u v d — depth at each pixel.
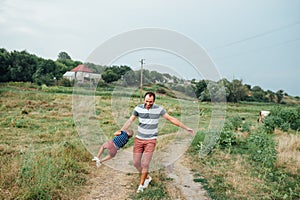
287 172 5.13
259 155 5.79
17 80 30.64
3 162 4.44
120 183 4.30
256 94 32.12
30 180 3.74
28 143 6.40
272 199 3.92
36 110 12.41
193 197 3.88
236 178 4.65
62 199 3.58
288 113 11.79
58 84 29.31
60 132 7.56
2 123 8.87
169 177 4.67
